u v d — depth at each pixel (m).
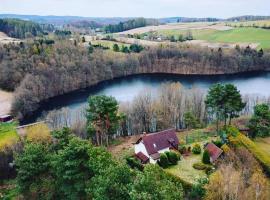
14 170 76.81
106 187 39.59
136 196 34.94
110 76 194.38
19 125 121.00
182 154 73.94
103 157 46.12
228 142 73.75
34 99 143.38
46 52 179.62
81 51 193.88
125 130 105.81
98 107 81.94
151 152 73.50
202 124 105.50
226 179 51.97
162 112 109.06
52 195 51.03
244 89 159.00
